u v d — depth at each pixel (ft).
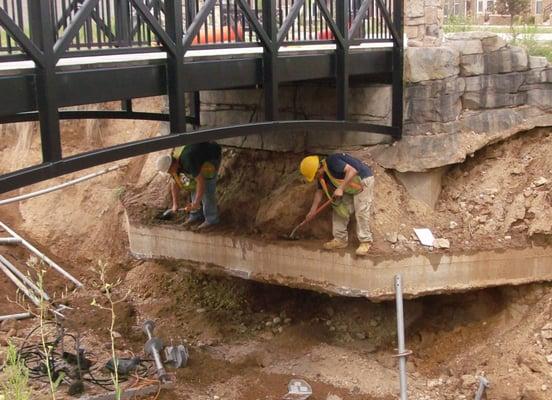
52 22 18.40
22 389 16.51
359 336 32.63
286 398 28.76
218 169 33.53
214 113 34.96
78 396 27.71
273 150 33.47
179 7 21.33
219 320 35.12
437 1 33.42
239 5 23.24
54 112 18.47
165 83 21.74
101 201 44.80
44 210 46.32
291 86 32.48
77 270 42.45
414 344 31.73
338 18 26.91
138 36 21.03
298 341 32.73
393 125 30.35
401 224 30.04
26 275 39.83
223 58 23.54
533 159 32.32
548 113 32.78
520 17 51.75
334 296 33.12
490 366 29.63
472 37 31.83
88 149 48.26
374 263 28.63
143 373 30.14
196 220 33.78
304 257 30.19
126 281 40.32
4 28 17.13
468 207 31.30
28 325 35.47
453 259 29.45
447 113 30.66
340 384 29.89
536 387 27.86
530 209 30.60
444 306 32.50
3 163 52.34
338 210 28.78
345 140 31.55
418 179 31.14
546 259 30.58
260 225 31.65
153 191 38.34
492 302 31.94
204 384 29.81
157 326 35.45
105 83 20.04
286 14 26.16
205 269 33.47
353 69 28.22
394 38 29.71
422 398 28.73
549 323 29.78
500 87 32.09
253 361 31.55
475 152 32.35
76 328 35.27
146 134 45.42
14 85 17.94
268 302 35.53
